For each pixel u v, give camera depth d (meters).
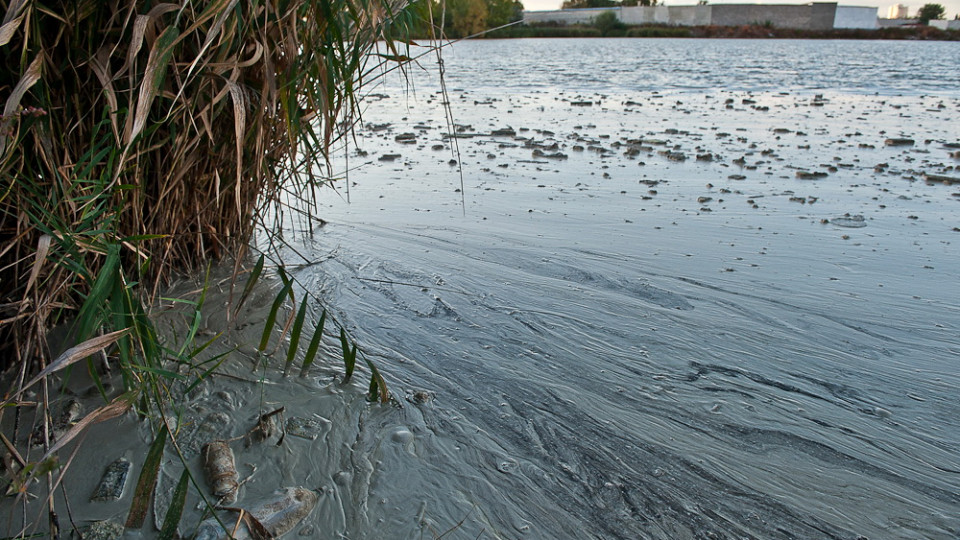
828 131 6.05
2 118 1.25
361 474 1.51
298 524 1.37
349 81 1.83
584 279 2.57
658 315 2.28
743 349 2.06
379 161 4.67
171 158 2.05
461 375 1.91
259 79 1.93
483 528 1.38
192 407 1.70
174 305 2.23
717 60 18.11
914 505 1.44
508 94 9.50
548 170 4.40
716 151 5.05
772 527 1.39
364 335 2.13
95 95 1.75
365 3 1.71
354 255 2.78
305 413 1.71
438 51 1.94
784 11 41.31
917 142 5.47
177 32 1.36
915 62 17.47
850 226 3.20
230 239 2.56
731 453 1.60
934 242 2.97
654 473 1.54
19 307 1.68
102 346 1.29
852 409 1.77
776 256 2.80
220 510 1.38
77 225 1.65
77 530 1.32
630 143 5.39
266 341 1.79
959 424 1.71
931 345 2.08
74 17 1.54
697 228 3.17
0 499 1.39
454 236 3.03
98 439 1.58
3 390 1.73
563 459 1.58
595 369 1.95
